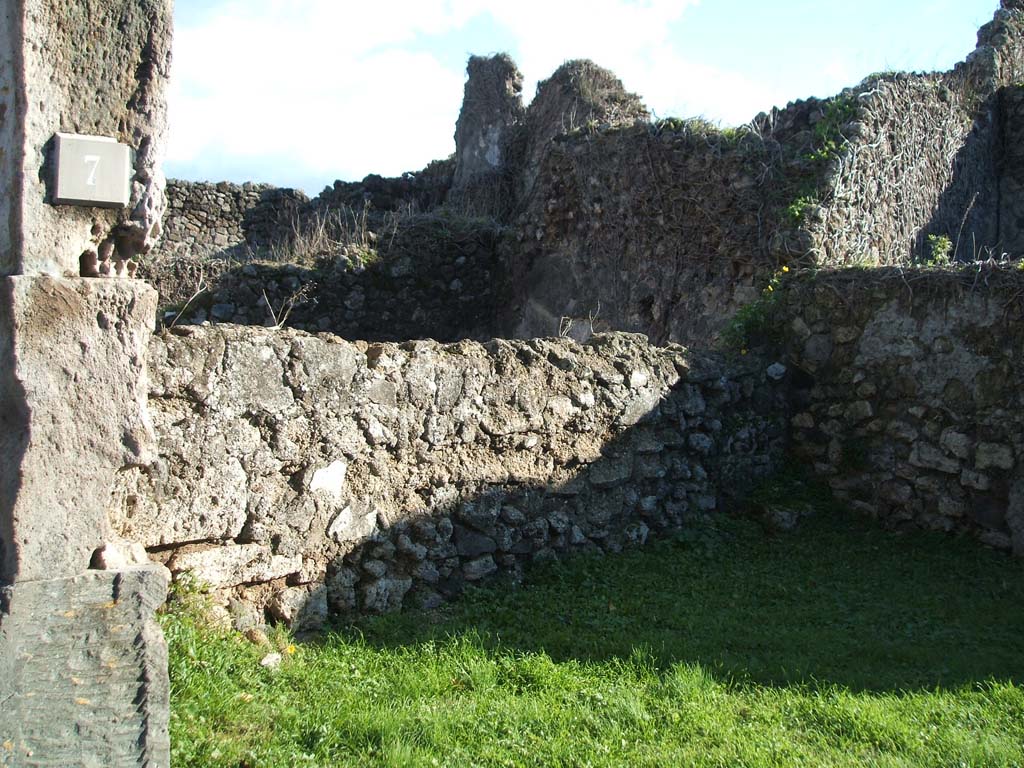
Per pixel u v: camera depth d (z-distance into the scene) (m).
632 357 6.82
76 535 2.98
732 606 5.70
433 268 11.71
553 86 15.47
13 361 2.89
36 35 2.92
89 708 2.87
